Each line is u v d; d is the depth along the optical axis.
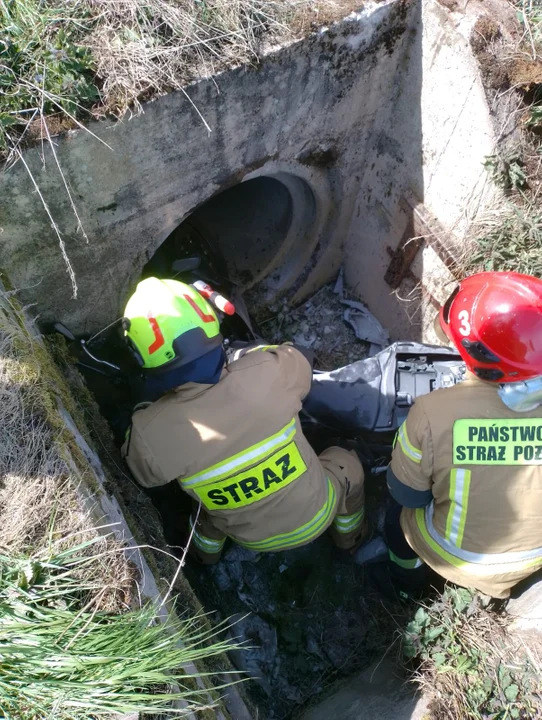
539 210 2.28
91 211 1.97
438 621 2.15
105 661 1.24
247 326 2.99
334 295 3.55
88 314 2.32
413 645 2.10
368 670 2.34
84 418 1.96
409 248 2.83
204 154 2.12
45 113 1.71
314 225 3.13
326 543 2.76
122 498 1.91
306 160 2.59
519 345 1.54
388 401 2.38
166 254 2.80
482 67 2.07
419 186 2.62
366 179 2.91
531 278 1.62
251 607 2.61
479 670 2.00
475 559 1.88
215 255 3.14
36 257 1.95
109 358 2.52
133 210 2.10
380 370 2.43
